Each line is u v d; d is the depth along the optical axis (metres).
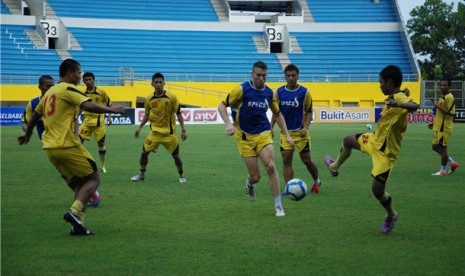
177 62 51.34
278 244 7.97
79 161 8.48
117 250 7.63
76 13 51.41
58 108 8.39
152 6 53.72
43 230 8.76
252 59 52.66
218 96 48.34
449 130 15.55
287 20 54.91
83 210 8.49
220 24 53.97
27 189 12.73
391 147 8.62
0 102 44.28
